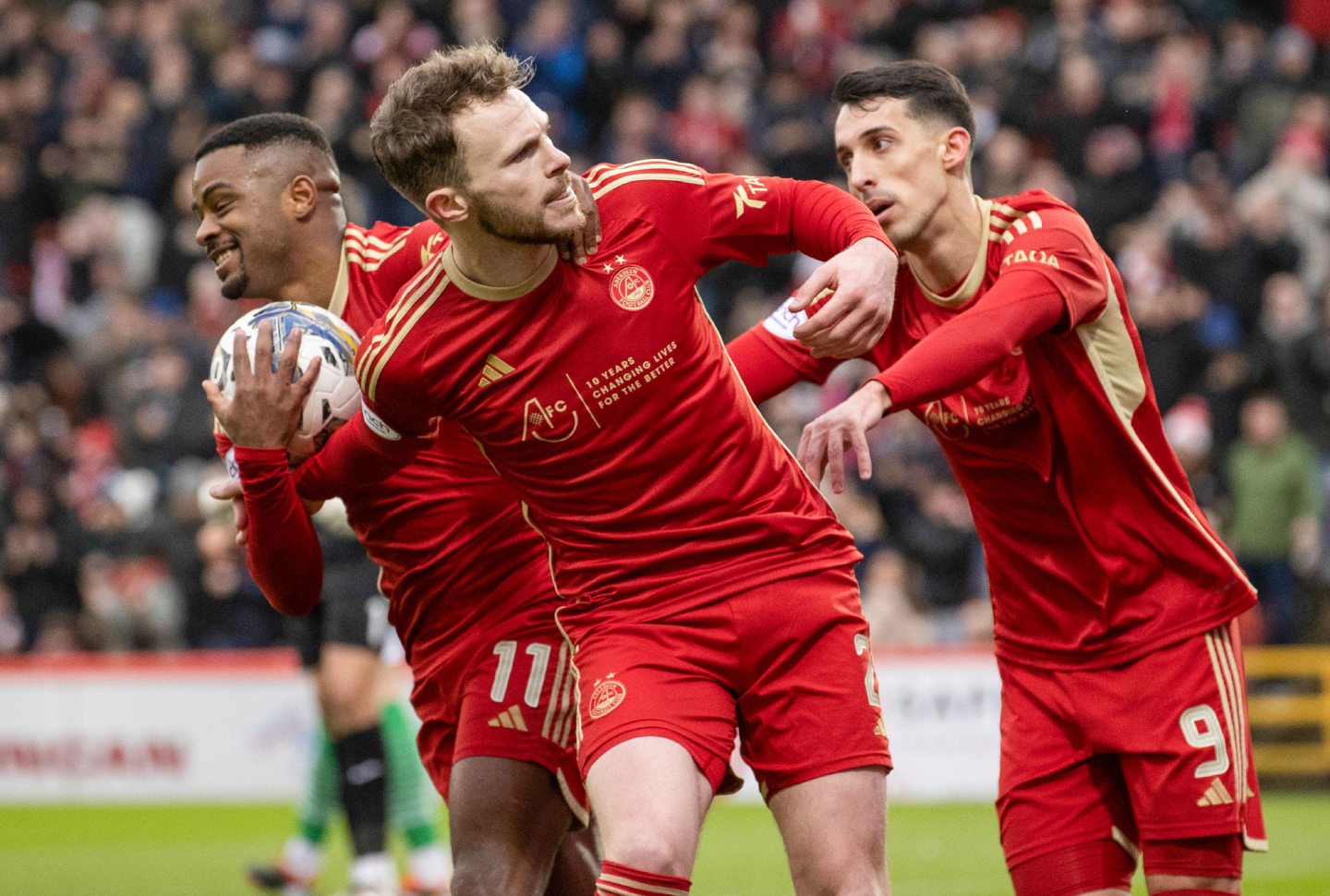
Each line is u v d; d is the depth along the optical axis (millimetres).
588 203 10586
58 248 43406
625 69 43750
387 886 19109
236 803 31688
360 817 19125
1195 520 11828
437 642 12562
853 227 10805
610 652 10852
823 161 39938
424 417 11070
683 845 10172
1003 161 37656
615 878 10047
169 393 35750
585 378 10609
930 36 41812
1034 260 11281
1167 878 11664
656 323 10656
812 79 42625
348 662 19141
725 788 11562
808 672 10766
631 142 40719
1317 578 31406
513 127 10180
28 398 36688
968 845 25031
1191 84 40625
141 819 29656
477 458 12141
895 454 33344
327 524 15047
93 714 32188
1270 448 31609
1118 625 11836
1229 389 33812
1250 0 46594
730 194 10961
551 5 43562
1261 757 31406
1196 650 11703
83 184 43594
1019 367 11742
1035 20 44938
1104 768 12039
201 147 12344
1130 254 35781
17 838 27484
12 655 34531
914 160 11812
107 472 37219
